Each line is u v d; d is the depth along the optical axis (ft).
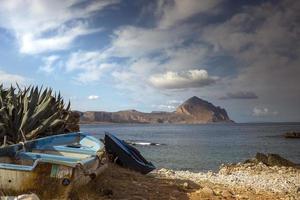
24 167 21.65
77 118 48.70
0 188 21.74
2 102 37.17
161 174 47.93
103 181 30.94
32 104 37.19
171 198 30.07
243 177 54.03
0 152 25.63
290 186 45.93
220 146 174.81
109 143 42.42
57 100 45.93
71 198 23.62
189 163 99.81
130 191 30.50
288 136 267.59
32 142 29.71
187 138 263.29
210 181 45.68
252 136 299.17
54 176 21.89
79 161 23.58
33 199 19.97
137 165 42.39
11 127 35.40
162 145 177.78
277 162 77.71
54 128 39.86
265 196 36.45
